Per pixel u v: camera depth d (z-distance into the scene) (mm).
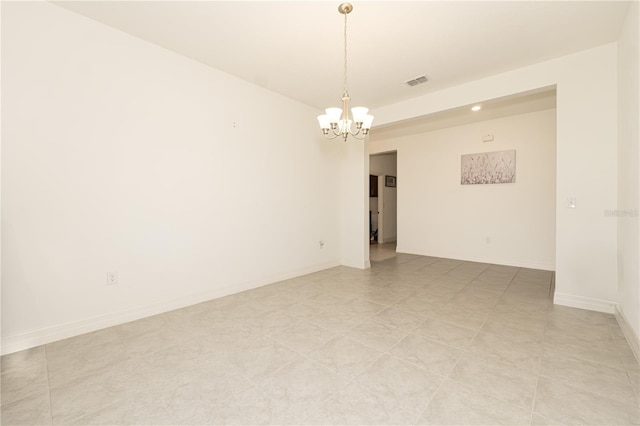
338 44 2822
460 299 3338
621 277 2637
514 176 5090
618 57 2703
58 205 2352
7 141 2137
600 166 2842
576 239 2990
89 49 2477
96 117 2525
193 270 3211
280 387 1752
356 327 2600
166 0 2225
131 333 2492
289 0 2201
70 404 1612
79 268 2465
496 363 1995
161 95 2924
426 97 4047
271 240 4059
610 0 2195
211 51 2977
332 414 1524
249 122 3734
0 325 2131
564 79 3014
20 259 2201
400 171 6605
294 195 4387
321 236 4871
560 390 1702
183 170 3105
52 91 2307
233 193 3582
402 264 5320
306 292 3643
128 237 2732
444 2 2213
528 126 4938
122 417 1514
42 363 2023
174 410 1563
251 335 2449
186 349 2215
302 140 4504
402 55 3010
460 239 5758
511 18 2410
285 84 3785
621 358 2043
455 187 5789
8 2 2131
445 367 1952
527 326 2582
